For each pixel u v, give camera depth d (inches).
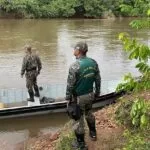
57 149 281.6
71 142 272.8
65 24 1700.3
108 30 1467.8
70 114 245.9
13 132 397.4
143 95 328.2
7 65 818.2
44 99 466.9
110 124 309.4
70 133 290.4
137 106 158.4
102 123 315.3
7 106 461.7
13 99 473.7
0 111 418.0
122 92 454.3
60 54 957.8
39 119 433.4
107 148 264.7
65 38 1233.4
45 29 1470.2
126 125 297.9
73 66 237.1
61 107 439.2
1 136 385.7
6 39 1198.3
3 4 1934.1
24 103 471.8
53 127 411.8
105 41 1175.0
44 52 984.9
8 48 1038.4
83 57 243.4
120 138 278.5
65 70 774.5
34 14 2004.2
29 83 448.8
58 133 326.0
